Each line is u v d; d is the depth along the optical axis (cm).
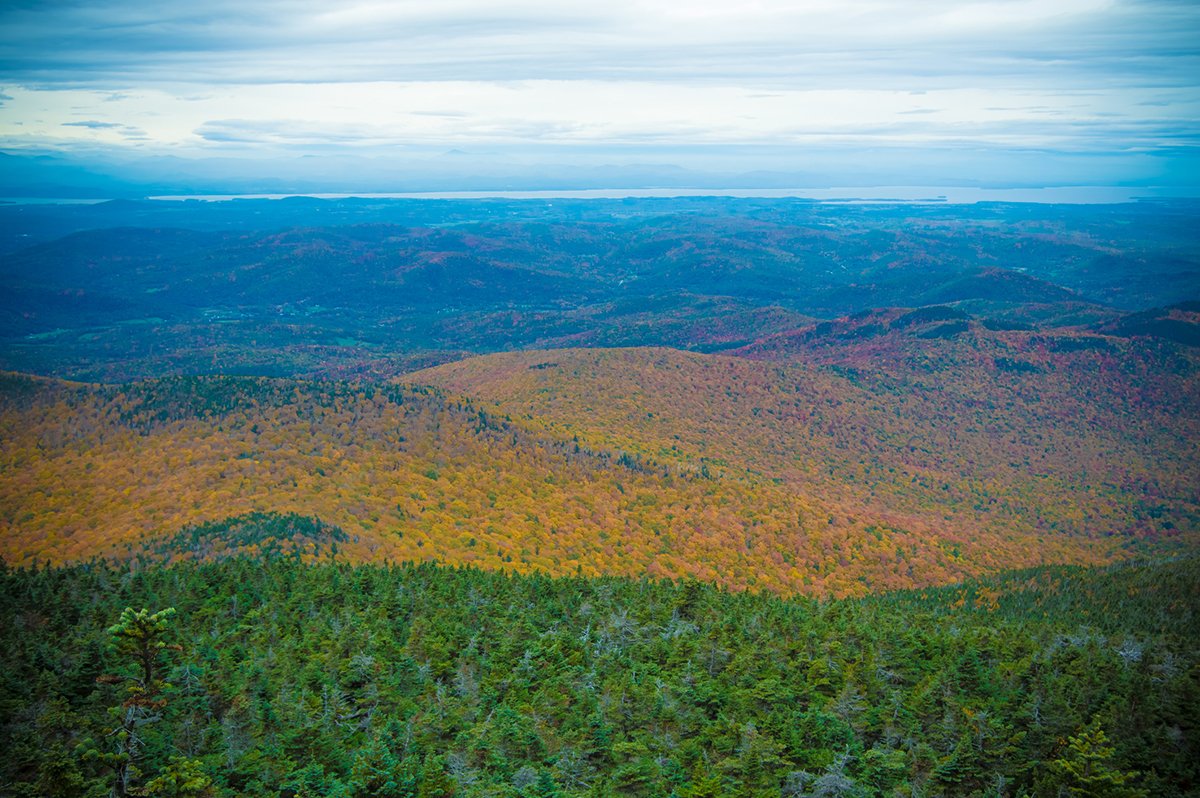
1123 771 6919
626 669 8344
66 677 7300
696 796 6362
